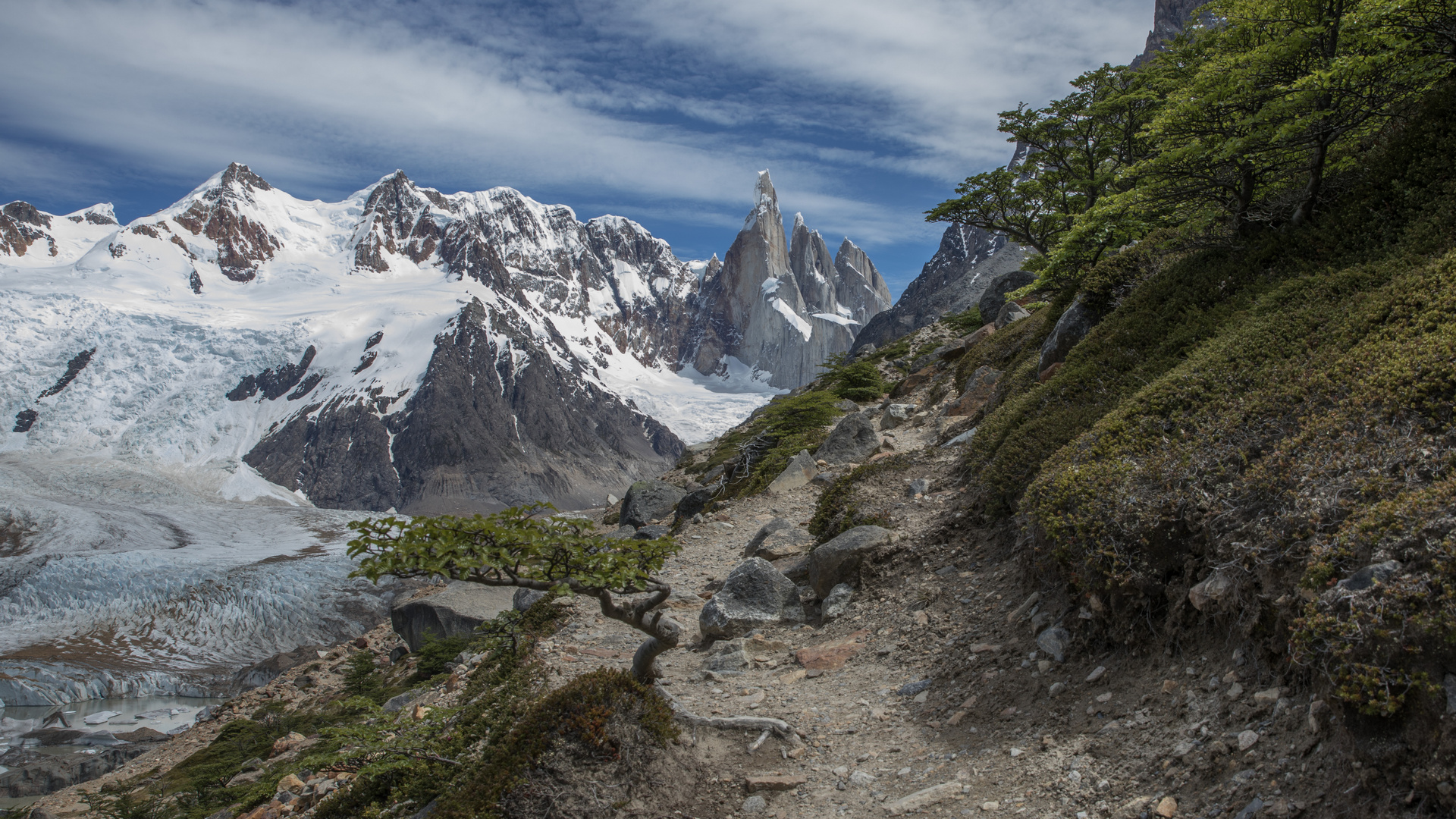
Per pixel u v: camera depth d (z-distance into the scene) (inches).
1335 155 591.5
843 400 1400.1
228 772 841.5
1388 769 176.1
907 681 353.7
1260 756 208.4
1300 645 203.8
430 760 368.8
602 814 267.7
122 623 5541.3
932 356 1654.8
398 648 1492.4
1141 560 294.5
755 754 309.7
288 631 5634.8
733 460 1175.6
